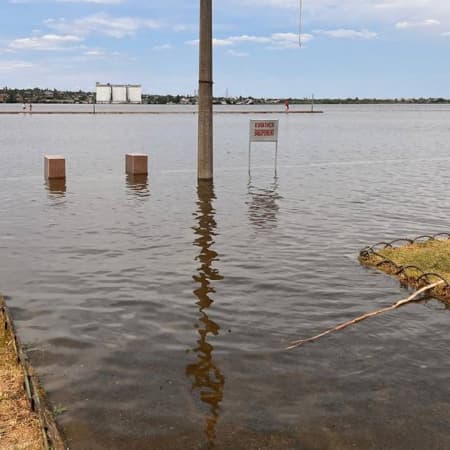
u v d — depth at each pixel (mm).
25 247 10703
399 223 13516
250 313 7488
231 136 50031
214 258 10094
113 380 5672
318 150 35750
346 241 11547
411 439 4742
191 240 11453
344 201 16500
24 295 8062
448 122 97125
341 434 4793
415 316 7469
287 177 21906
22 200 15992
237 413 5098
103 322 7141
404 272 9133
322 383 5652
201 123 20141
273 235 11961
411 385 5637
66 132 53344
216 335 6781
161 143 40188
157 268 9438
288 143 42094
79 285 8523
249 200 16453
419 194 17953
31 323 7070
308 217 14039
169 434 4777
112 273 9125
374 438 4746
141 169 21922
